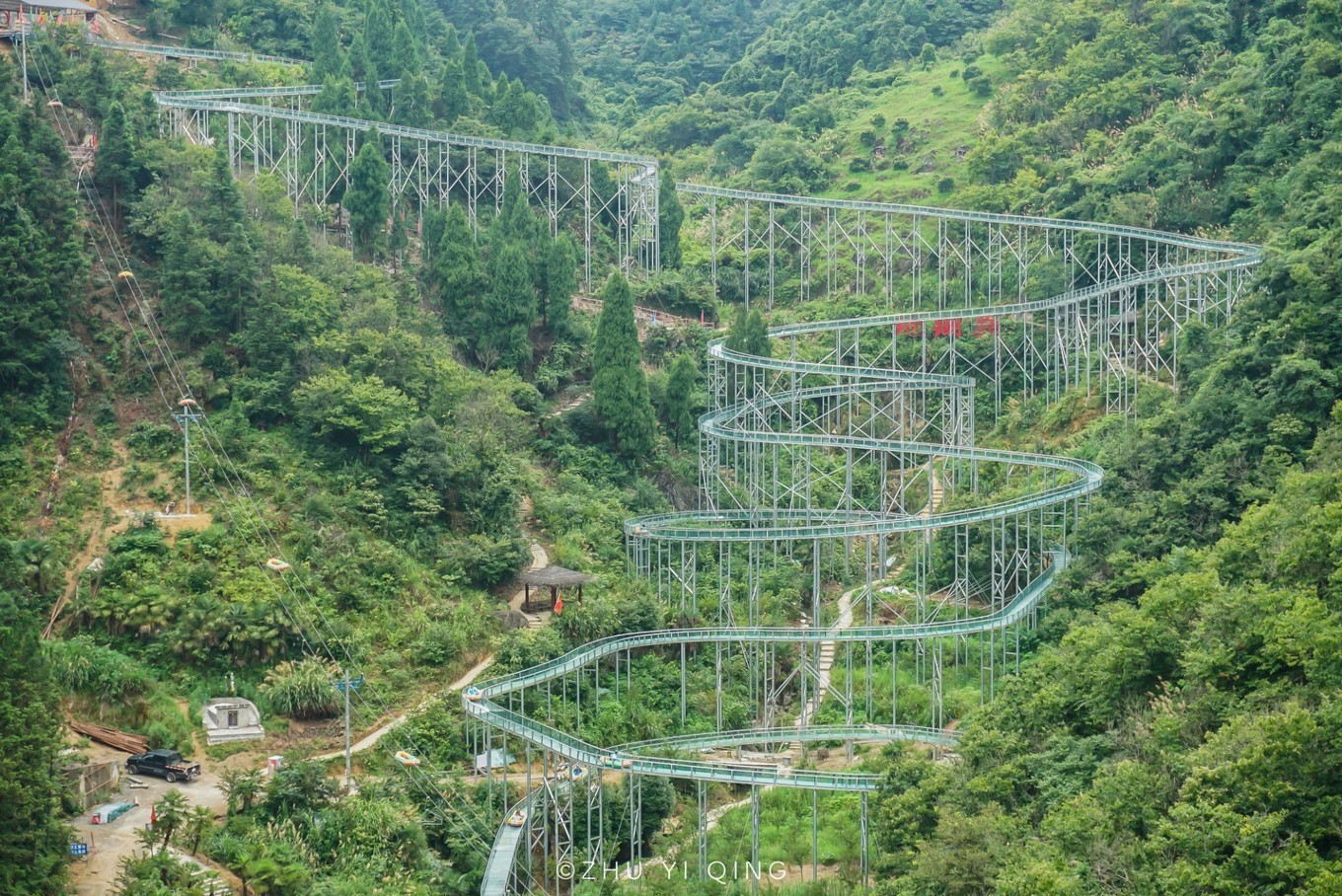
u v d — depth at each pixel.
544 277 194.50
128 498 140.75
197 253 158.12
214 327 157.88
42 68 188.38
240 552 135.50
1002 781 97.19
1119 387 177.25
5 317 143.50
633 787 114.56
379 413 152.62
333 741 122.44
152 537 134.25
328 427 151.62
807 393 187.00
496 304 185.75
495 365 185.75
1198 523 134.25
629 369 178.38
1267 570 101.81
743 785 129.88
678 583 155.88
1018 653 135.88
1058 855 81.69
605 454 176.88
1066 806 86.00
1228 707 87.38
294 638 129.12
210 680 125.12
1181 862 73.69
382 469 152.62
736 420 189.12
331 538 140.00
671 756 123.06
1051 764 97.06
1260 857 72.31
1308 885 69.06
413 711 127.12
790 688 144.50
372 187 196.00
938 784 101.31
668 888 107.38
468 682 132.75
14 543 129.25
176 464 144.50
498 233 197.62
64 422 146.38
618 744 129.25
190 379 152.12
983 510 147.62
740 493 181.38
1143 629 99.06
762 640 135.38
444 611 139.62
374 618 135.50
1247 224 196.75
